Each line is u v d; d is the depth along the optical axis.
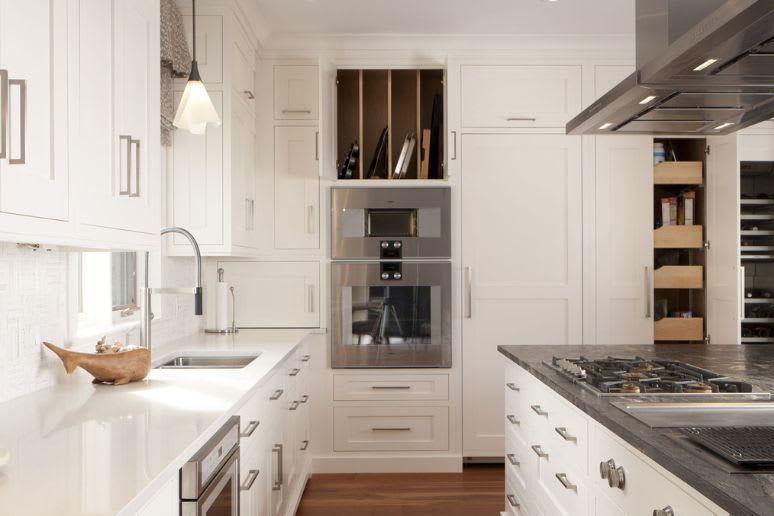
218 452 1.59
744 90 1.99
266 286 3.91
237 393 1.91
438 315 3.89
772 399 1.71
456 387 3.92
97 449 1.33
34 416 1.63
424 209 3.89
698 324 4.05
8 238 1.20
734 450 1.20
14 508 1.00
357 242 3.88
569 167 3.96
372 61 3.94
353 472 3.88
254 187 3.76
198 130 2.60
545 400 2.20
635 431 1.41
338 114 4.33
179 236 3.09
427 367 3.91
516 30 3.80
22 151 1.18
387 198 3.89
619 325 3.97
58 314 2.12
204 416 1.62
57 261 2.11
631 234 3.98
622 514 1.52
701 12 2.01
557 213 3.97
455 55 3.94
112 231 1.71
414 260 3.89
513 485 2.71
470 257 3.96
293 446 3.17
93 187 1.60
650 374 2.07
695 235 4.06
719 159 3.95
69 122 1.46
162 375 2.24
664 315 4.15
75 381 2.12
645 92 2.02
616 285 3.97
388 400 3.90
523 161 3.97
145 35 1.99
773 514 0.92
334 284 3.88
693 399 1.70
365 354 3.88
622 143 3.98
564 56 3.95
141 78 1.94
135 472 1.18
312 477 3.82
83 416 1.63
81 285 2.51
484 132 3.96
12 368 1.84
